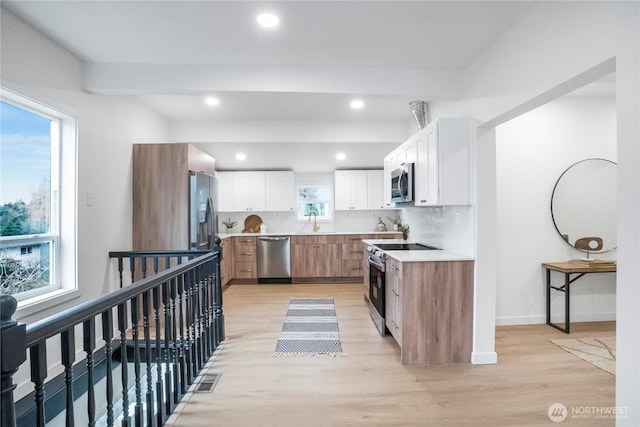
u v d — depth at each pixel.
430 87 2.99
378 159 6.12
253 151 5.75
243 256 5.86
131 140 3.66
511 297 3.65
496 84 2.49
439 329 2.74
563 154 3.69
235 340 3.21
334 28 2.33
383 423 1.96
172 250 3.48
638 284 1.38
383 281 3.31
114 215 3.33
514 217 3.65
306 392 2.29
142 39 2.49
